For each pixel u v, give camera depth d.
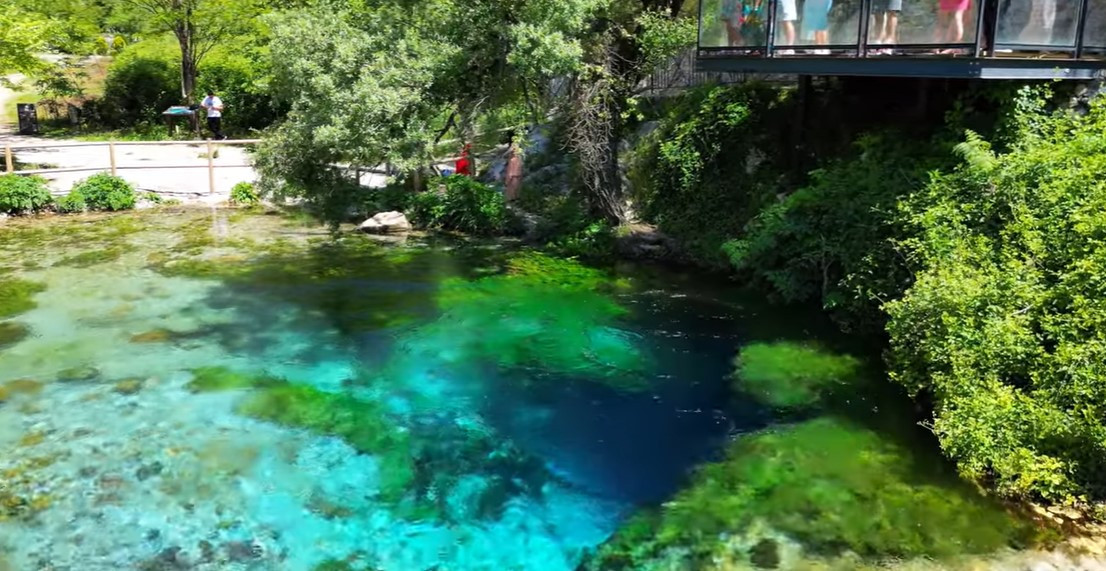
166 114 25.88
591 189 14.75
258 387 9.37
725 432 8.38
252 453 7.98
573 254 14.59
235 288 12.84
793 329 10.88
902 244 9.32
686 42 13.73
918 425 8.32
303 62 11.52
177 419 8.60
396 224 16.36
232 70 28.14
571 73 13.10
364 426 8.52
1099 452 6.83
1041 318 7.58
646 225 14.90
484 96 12.32
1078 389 6.85
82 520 6.91
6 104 31.50
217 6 25.80
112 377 9.56
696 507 7.12
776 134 13.88
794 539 6.64
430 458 7.94
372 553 6.57
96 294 12.44
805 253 11.38
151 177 19.98
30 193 17.28
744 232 13.15
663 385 9.43
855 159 12.16
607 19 13.43
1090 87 10.46
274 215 17.67
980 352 7.53
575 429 8.48
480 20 12.10
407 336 10.91
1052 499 6.93
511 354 10.32
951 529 6.67
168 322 11.34
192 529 6.82
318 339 10.81
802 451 7.92
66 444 8.05
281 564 6.41
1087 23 10.12
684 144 14.42
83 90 29.72
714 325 11.18
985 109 11.24
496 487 7.47
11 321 11.25
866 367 9.64
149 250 14.86
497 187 18.17
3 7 22.83
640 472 7.70
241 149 23.98
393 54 11.73
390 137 11.48
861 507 7.00
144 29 27.06
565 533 6.82
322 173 12.75
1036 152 9.25
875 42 10.09
